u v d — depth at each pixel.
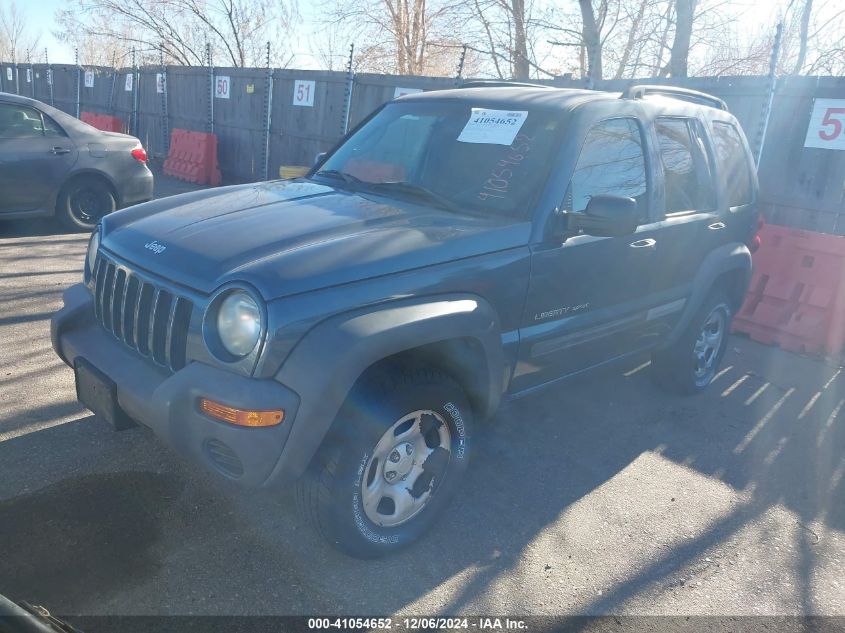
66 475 3.60
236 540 3.21
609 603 3.05
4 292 6.45
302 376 2.66
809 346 6.58
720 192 5.06
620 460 4.33
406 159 4.14
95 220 9.21
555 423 4.77
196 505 3.44
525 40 14.91
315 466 2.89
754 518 3.80
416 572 3.14
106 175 9.06
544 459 4.26
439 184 3.88
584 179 3.86
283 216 3.38
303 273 2.79
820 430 4.99
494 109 4.08
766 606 3.11
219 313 2.79
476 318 3.19
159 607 2.78
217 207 3.60
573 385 4.21
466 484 3.90
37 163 8.47
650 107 4.45
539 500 3.81
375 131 4.54
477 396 3.46
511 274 3.42
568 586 3.13
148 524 3.27
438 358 3.28
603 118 4.00
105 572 2.93
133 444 3.93
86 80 20.45
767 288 6.99
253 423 2.63
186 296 2.88
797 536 3.67
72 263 7.61
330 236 3.12
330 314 2.77
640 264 4.23
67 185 8.82
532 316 3.62
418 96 4.63
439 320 3.01
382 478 3.08
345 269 2.88
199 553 3.11
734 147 5.39
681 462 4.38
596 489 3.97
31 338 5.38
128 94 18.28
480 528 3.50
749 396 5.54
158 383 2.95
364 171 4.21
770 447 4.67
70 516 3.27
